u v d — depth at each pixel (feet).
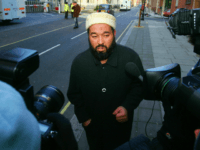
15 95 1.22
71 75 4.52
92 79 4.25
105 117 4.51
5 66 2.36
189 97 2.34
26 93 2.58
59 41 28.99
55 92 3.80
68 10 63.67
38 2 91.04
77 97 4.62
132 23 56.03
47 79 14.52
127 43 27.76
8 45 25.32
